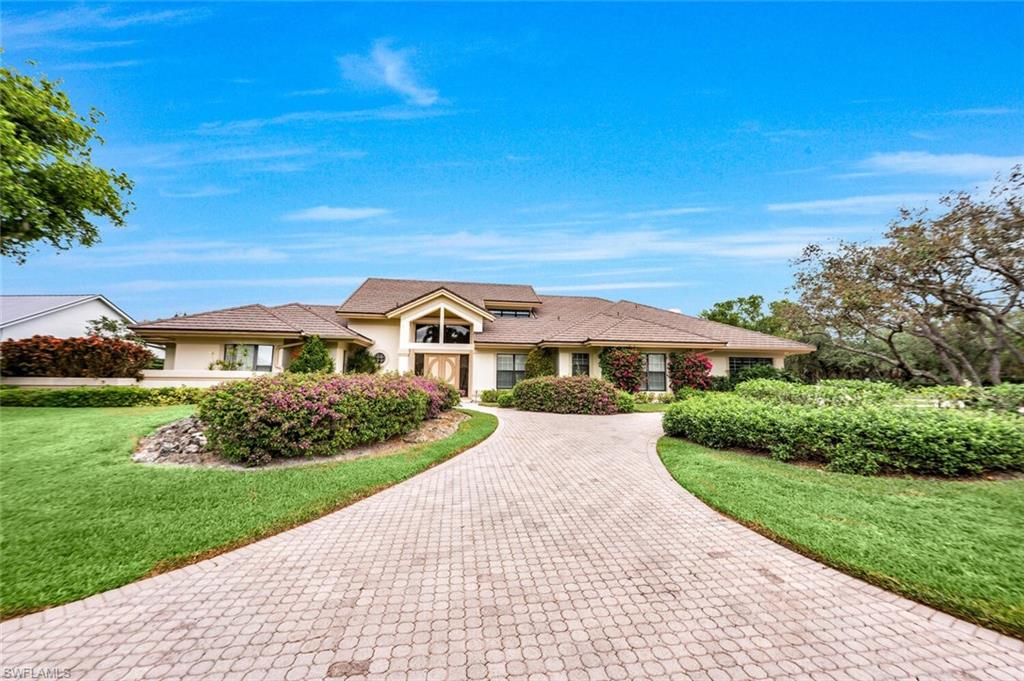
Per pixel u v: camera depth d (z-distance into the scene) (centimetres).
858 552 419
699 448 901
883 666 270
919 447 640
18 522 495
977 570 378
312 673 262
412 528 506
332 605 341
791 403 987
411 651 284
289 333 1758
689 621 319
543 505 588
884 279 1927
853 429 696
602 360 2003
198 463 757
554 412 1564
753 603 344
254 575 392
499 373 2198
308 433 788
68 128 1534
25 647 289
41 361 1461
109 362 1525
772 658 278
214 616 326
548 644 291
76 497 576
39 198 1447
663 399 1920
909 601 346
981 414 734
